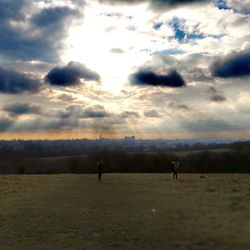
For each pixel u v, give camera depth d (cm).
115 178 5812
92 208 2914
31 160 11844
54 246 1895
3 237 2102
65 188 4388
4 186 4856
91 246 1856
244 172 7844
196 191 3697
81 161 10062
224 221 1656
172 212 2475
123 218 2452
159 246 1703
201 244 1512
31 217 2633
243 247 1335
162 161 9488
